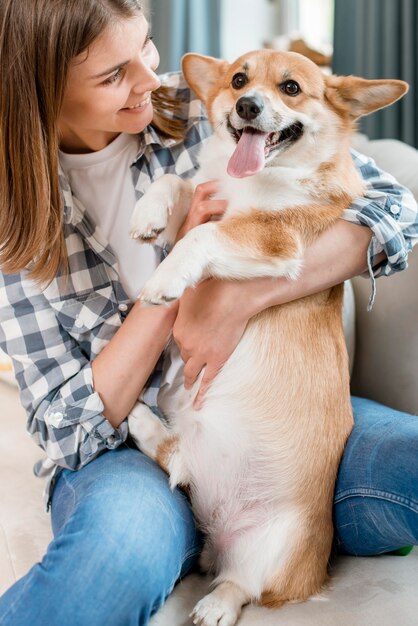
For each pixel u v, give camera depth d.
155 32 3.28
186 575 1.51
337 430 1.54
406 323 1.83
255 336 1.53
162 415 1.65
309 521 1.46
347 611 1.32
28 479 1.81
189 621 1.35
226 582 1.43
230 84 1.67
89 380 1.53
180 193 1.63
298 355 1.53
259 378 1.51
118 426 1.58
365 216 1.54
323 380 1.54
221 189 1.63
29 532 1.58
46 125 1.45
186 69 1.74
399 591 1.37
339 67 3.11
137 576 1.17
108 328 1.65
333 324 1.61
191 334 1.49
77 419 1.51
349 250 1.54
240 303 1.46
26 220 1.47
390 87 1.63
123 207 1.71
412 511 1.33
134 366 1.52
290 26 3.62
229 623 1.32
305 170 1.61
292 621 1.32
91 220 1.66
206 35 3.30
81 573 1.15
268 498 1.50
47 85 1.41
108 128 1.59
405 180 2.01
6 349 1.61
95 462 1.51
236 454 1.50
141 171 1.74
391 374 1.89
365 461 1.46
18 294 1.59
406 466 1.37
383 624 1.27
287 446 1.50
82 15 1.36
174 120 1.81
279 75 1.60
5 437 2.03
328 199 1.59
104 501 1.27
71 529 1.23
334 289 1.65
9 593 1.19
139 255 1.69
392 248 1.53
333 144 1.63
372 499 1.41
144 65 1.49
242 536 1.49
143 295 1.39
